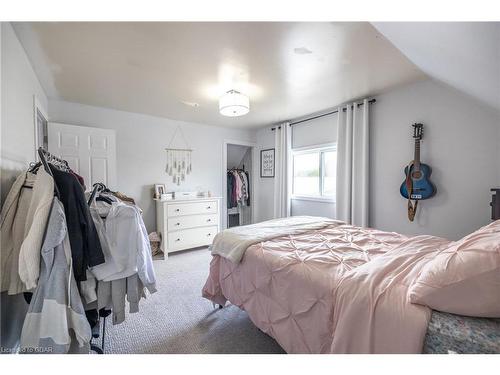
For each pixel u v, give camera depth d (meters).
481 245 0.88
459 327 0.81
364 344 0.95
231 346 1.61
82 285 1.28
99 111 3.32
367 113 2.93
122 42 1.71
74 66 2.09
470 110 2.23
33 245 1.04
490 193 2.15
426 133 2.50
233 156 5.34
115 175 3.23
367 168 2.95
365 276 1.12
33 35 1.61
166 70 2.18
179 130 4.08
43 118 2.67
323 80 2.43
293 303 1.31
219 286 1.97
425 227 2.54
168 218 3.46
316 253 1.53
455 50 1.22
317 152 3.88
